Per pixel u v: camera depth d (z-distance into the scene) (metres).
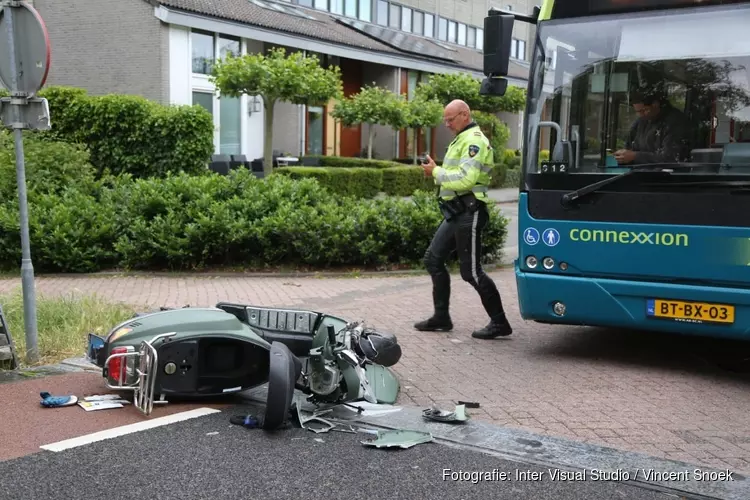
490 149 6.98
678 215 5.73
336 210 11.53
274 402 4.54
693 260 5.70
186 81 22.20
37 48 5.95
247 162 21.86
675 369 6.29
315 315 5.61
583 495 3.85
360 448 4.42
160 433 4.59
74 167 13.66
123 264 11.12
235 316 5.46
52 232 10.97
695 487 3.96
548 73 6.30
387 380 5.46
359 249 11.17
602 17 6.14
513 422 4.99
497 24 6.32
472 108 31.06
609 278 6.06
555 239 6.23
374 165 25.94
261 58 19.22
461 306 8.86
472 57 40.12
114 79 22.27
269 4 28.91
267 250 11.16
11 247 11.09
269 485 3.87
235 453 4.29
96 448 4.33
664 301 5.84
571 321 6.29
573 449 4.47
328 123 30.09
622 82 6.00
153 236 10.96
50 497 3.68
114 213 11.45
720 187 5.59
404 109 26.00
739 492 3.91
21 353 6.36
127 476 3.95
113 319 7.48
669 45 5.87
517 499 3.79
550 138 6.25
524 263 6.41
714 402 5.45
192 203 11.46
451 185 6.87
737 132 5.61
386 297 9.39
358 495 3.78
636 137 5.95
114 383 4.96
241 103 24.45
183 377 5.02
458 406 5.04
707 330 5.71
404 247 11.55
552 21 6.34
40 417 4.85
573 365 6.39
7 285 10.10
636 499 3.82
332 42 26.64
